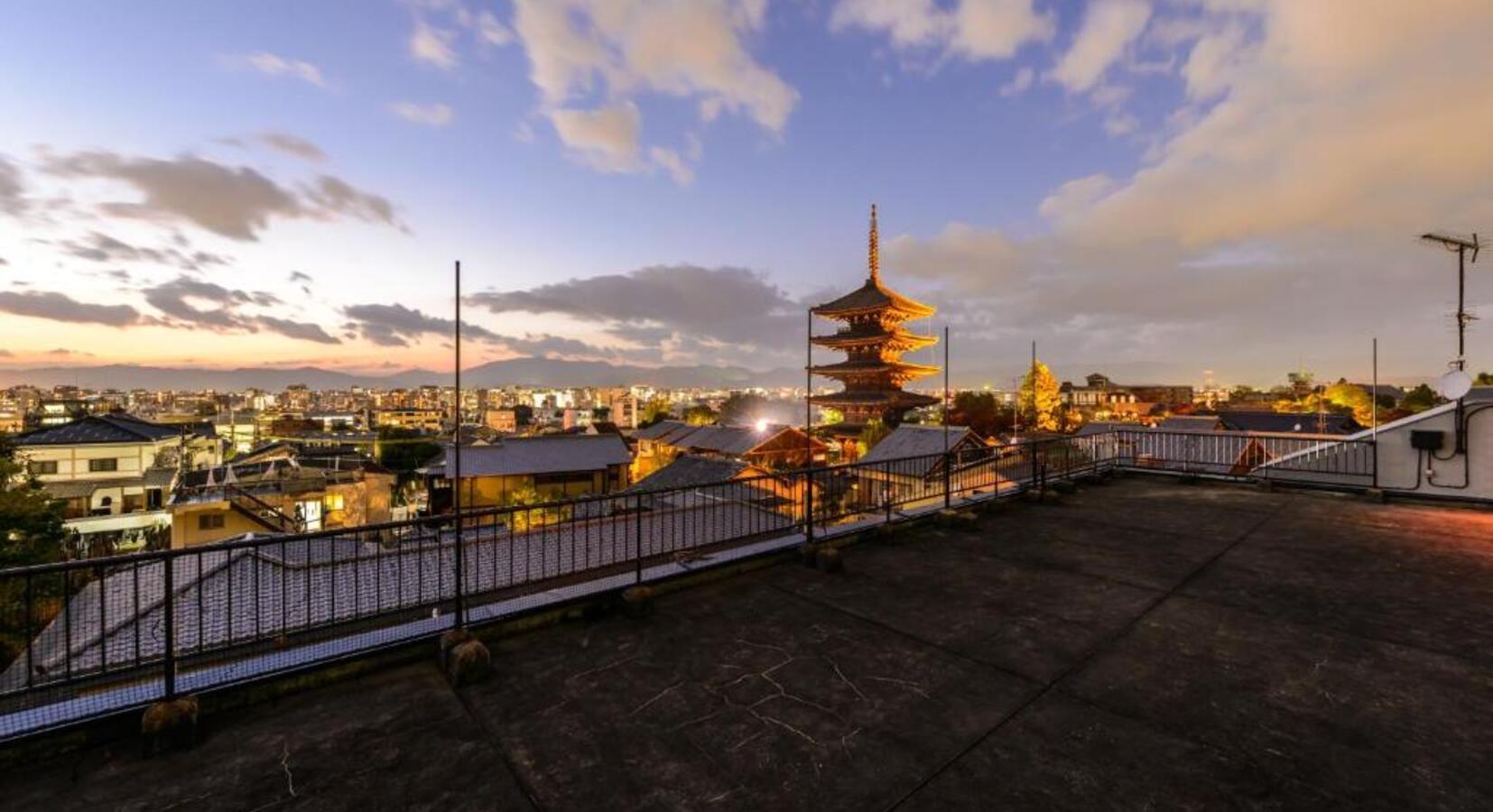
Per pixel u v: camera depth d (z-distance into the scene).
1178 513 9.23
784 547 6.64
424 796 2.84
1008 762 3.08
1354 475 10.73
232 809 2.75
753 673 4.09
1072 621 5.01
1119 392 143.50
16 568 3.14
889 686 3.91
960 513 8.30
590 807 2.76
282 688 3.75
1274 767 3.02
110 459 41.75
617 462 46.56
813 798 2.80
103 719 3.25
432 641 4.30
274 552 8.68
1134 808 2.72
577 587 5.21
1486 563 6.53
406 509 49.69
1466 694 3.74
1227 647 4.48
